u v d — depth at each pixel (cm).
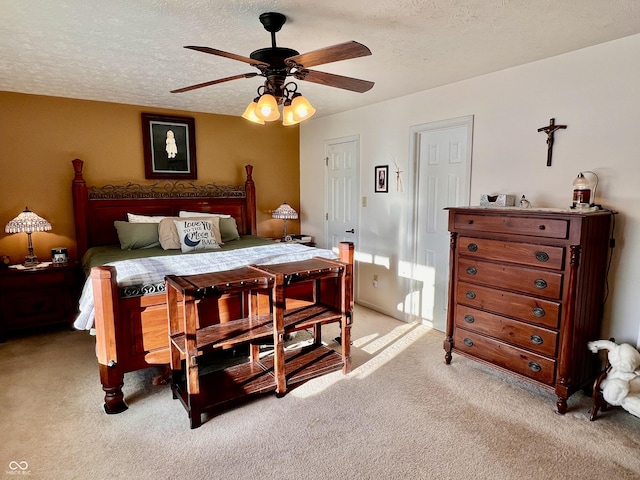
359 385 274
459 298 294
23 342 352
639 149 239
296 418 236
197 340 239
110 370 236
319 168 518
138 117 439
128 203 431
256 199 528
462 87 334
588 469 192
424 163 382
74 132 406
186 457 202
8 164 379
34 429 224
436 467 194
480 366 304
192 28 222
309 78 222
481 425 228
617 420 233
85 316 251
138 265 287
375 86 352
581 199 245
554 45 253
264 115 213
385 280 433
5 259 370
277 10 200
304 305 324
